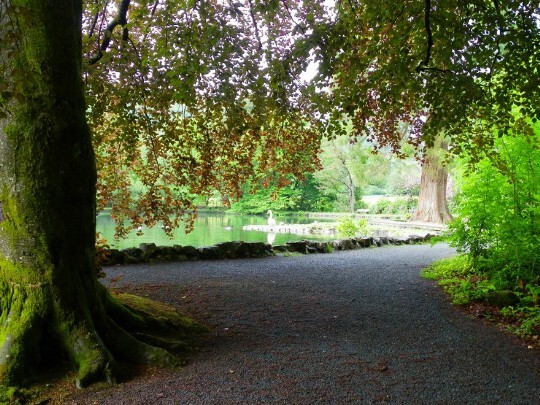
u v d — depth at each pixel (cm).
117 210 705
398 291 682
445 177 2244
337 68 604
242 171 771
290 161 752
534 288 564
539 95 559
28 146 327
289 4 652
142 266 873
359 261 1013
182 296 608
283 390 316
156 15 609
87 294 362
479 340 449
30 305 334
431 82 609
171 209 710
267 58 625
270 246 1099
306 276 800
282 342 431
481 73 586
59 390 309
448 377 349
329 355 396
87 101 607
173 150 725
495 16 543
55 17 331
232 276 782
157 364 355
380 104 637
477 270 735
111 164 707
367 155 2250
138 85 661
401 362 381
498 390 325
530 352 415
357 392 316
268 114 707
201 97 710
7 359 312
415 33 643
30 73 260
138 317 426
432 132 663
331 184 3412
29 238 333
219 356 386
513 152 662
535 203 640
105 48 589
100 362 325
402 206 3328
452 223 764
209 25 586
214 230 2114
